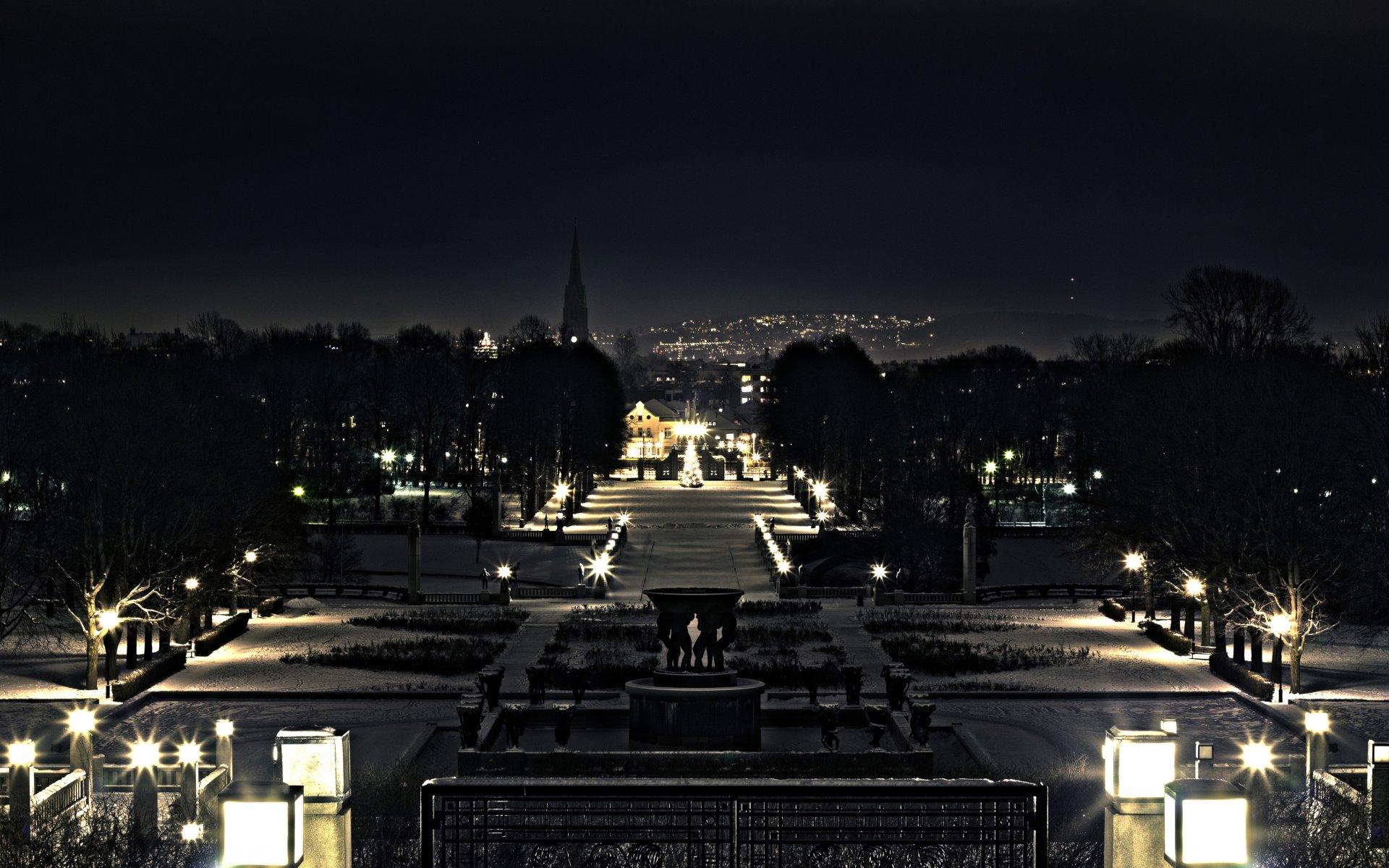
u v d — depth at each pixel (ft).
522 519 555.28
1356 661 265.13
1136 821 66.64
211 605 298.35
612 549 444.14
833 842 70.79
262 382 639.35
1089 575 440.04
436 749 189.26
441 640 297.12
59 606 306.14
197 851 103.60
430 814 64.75
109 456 266.77
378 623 321.73
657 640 294.05
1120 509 320.70
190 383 419.33
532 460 601.21
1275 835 106.42
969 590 368.68
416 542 366.84
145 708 226.17
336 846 66.74
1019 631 314.35
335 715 217.56
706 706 159.22
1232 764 142.41
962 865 87.04
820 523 518.37
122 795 137.08
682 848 97.40
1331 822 109.91
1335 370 382.83
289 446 578.25
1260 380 316.40
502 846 96.22
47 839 101.40
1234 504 263.49
